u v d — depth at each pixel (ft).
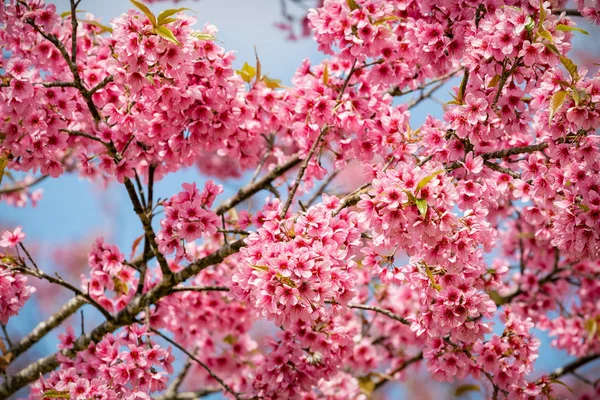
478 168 6.61
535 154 6.85
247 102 7.14
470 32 6.79
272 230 6.46
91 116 7.14
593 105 6.47
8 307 6.93
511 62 6.67
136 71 6.65
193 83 6.87
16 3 6.88
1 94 6.79
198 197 6.77
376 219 6.37
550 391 6.88
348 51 7.00
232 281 6.56
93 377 6.91
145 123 6.97
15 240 6.97
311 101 7.02
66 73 7.14
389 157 6.92
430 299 6.57
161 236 6.79
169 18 6.56
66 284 7.02
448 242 6.39
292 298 6.25
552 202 6.80
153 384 6.76
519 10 6.51
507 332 6.89
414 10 7.14
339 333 7.11
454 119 6.70
